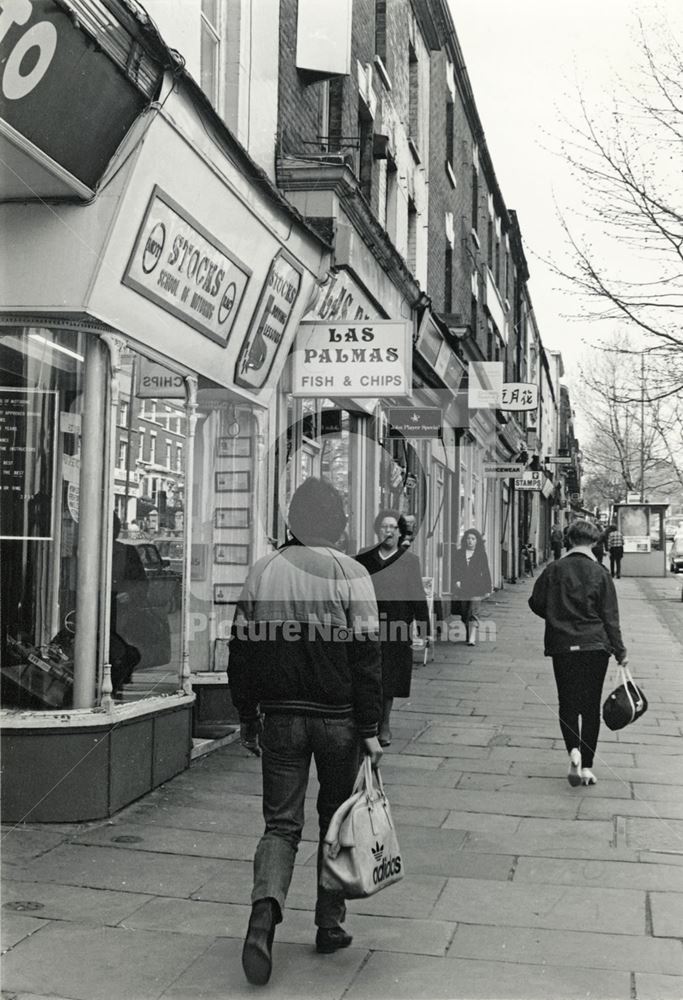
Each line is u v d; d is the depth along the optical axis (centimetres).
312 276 952
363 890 390
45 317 613
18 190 583
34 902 467
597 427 5288
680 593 2777
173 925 445
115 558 642
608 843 573
